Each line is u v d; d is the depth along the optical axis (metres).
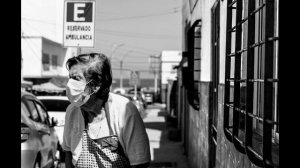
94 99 2.87
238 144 3.56
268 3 2.58
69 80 2.82
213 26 6.52
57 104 11.75
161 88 62.84
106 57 2.88
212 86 6.43
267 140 2.58
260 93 3.63
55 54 44.41
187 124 11.87
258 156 2.78
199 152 7.95
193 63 8.86
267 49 2.58
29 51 39.34
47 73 41.22
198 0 8.88
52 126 8.76
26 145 6.52
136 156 2.90
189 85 9.41
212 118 6.39
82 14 7.92
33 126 7.15
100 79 2.82
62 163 9.96
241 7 3.72
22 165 6.40
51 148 8.28
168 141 16.08
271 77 2.59
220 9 5.52
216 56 6.06
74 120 2.94
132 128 2.90
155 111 39.62
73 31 7.94
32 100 7.90
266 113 2.59
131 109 2.93
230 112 4.64
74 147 2.94
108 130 2.92
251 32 3.20
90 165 2.91
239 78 3.71
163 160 11.81
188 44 9.57
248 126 3.13
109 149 2.91
